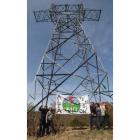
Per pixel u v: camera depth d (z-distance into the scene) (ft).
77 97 32.94
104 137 25.63
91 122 32.01
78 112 32.07
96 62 38.09
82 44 41.22
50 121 30.48
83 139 25.18
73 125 46.29
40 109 30.35
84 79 41.63
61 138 26.58
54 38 40.52
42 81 40.04
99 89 37.73
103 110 31.58
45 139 27.12
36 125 31.91
